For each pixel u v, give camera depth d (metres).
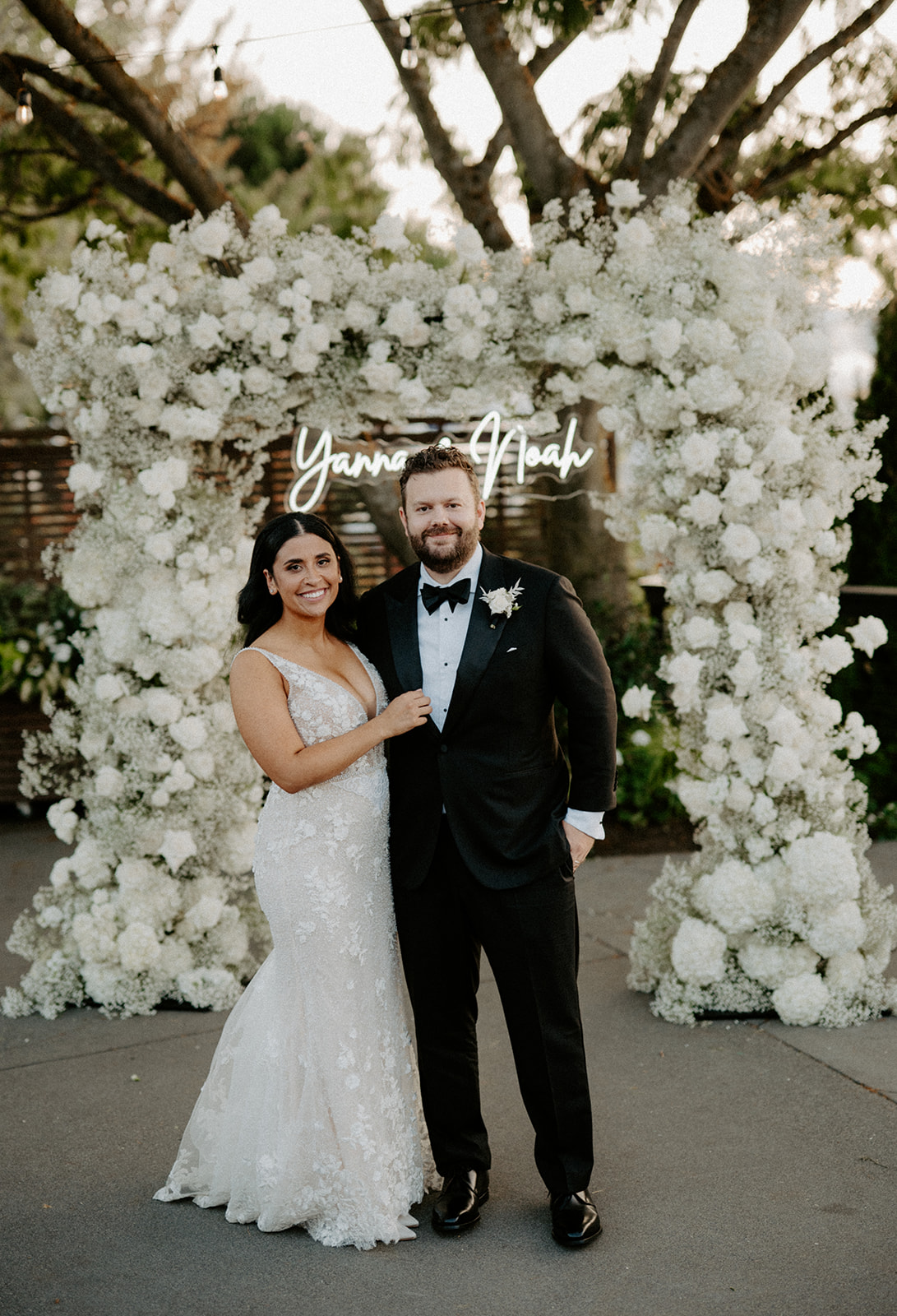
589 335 3.93
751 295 3.70
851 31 5.61
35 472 7.41
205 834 4.19
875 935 3.79
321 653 2.75
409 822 2.63
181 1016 4.02
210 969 4.11
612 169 6.52
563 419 5.73
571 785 2.63
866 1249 2.45
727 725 3.74
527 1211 2.69
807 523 3.81
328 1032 2.57
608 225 3.93
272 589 2.73
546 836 2.52
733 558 3.83
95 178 7.23
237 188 10.13
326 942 2.58
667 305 3.82
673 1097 3.22
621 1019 3.81
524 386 4.11
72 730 4.27
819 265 3.81
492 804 2.51
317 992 2.58
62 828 4.14
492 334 4.01
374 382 4.02
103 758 4.16
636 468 4.04
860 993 3.72
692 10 5.19
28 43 7.25
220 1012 4.05
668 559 4.05
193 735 4.04
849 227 7.26
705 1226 2.57
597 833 2.56
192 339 3.96
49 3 5.39
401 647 2.64
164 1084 3.44
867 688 6.57
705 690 3.93
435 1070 2.65
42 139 7.20
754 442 3.81
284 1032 2.61
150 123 5.87
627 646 6.61
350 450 5.07
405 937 2.66
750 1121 3.06
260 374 4.02
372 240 4.02
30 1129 3.17
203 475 4.51
